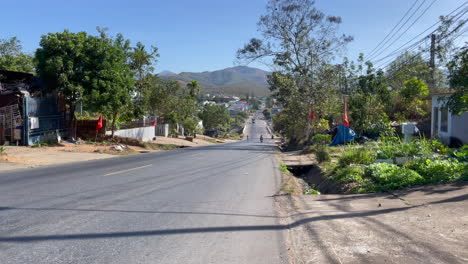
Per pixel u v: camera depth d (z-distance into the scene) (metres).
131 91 28.22
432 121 21.25
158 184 10.28
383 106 25.86
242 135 101.12
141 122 39.38
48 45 23.84
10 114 22.53
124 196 8.38
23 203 7.42
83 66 24.80
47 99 25.44
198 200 8.22
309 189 11.95
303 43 35.00
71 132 28.06
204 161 17.69
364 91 25.33
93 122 29.97
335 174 11.73
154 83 44.38
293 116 37.31
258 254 4.82
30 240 5.12
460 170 9.27
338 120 37.91
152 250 4.87
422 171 9.82
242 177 12.46
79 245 4.97
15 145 22.44
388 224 5.79
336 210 7.12
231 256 4.73
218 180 11.54
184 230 5.82
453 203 6.70
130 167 14.36
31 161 16.70
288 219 6.71
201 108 99.81
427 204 6.85
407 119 28.45
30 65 35.22
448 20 15.44
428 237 5.04
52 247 4.87
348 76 33.94
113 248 4.90
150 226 5.98
